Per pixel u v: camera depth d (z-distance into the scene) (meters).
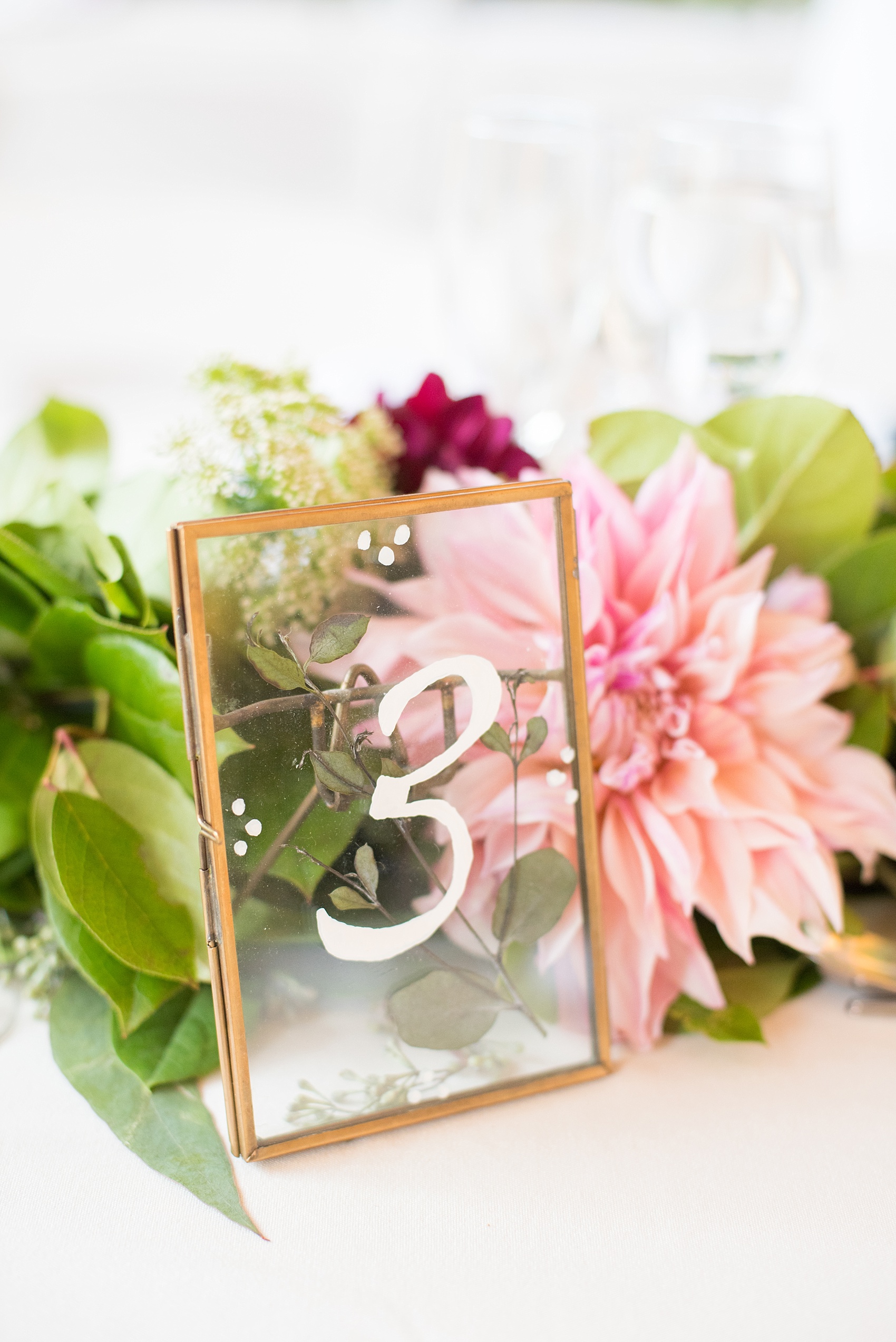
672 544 0.51
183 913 0.49
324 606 0.47
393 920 0.48
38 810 0.50
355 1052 0.48
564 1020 0.50
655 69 2.51
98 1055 0.50
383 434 0.58
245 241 1.48
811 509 0.55
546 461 0.66
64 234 1.53
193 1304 0.43
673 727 0.51
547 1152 0.48
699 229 0.60
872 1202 0.46
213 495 0.51
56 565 0.52
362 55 2.54
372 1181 0.47
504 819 0.49
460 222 0.68
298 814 0.47
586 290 0.68
